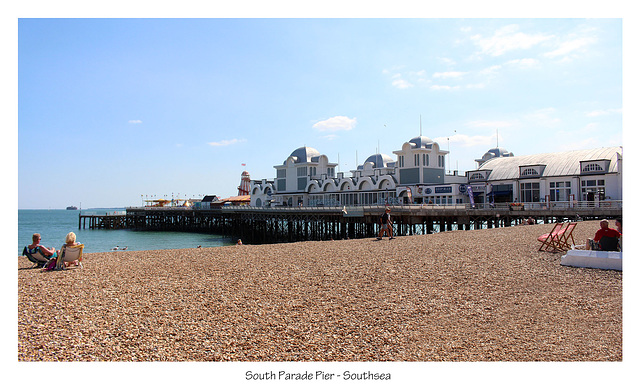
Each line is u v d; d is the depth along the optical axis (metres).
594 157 46.91
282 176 81.25
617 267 12.52
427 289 11.30
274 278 12.88
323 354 7.41
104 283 12.27
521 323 8.72
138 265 15.34
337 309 9.76
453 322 8.87
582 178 46.12
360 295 10.85
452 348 7.61
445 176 59.28
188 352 7.47
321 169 77.31
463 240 20.81
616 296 10.17
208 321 8.99
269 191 83.62
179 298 10.68
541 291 10.84
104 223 99.69
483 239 20.86
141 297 10.77
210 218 81.88
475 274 12.78
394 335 8.21
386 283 12.01
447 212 43.03
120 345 7.74
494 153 77.25
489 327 8.55
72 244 14.82
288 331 8.44
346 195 67.75
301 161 77.50
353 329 8.53
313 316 9.29
